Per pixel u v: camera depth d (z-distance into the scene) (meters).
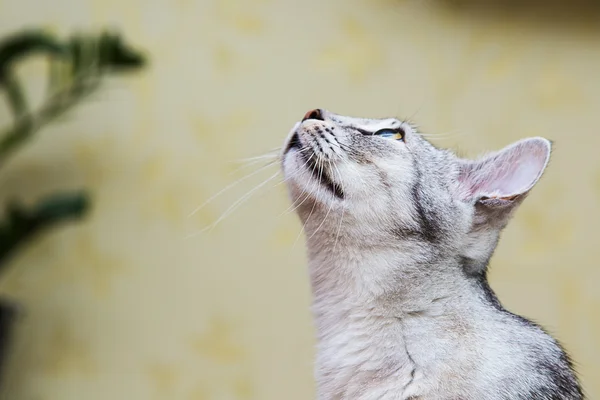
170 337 1.44
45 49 1.39
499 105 1.43
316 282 1.09
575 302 1.42
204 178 1.45
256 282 1.43
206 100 1.46
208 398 1.43
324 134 1.08
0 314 1.40
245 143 1.45
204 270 1.44
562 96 1.44
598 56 1.44
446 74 1.44
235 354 1.43
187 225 1.45
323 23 1.45
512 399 1.03
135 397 1.44
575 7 1.44
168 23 1.47
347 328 1.07
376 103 1.44
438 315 1.06
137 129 1.47
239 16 1.46
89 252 1.46
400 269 1.07
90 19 1.48
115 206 1.46
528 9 1.44
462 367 1.04
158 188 1.46
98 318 1.45
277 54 1.46
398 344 1.06
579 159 1.43
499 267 1.42
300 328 1.42
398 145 1.09
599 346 1.41
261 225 1.43
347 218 1.07
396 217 1.07
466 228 1.07
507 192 1.08
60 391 1.45
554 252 1.42
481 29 1.44
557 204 1.42
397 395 1.05
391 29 1.45
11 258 1.44
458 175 1.09
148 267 1.45
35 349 1.45
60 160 1.47
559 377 1.04
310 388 1.41
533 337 1.06
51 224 1.43
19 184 1.47
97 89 1.47
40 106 1.47
